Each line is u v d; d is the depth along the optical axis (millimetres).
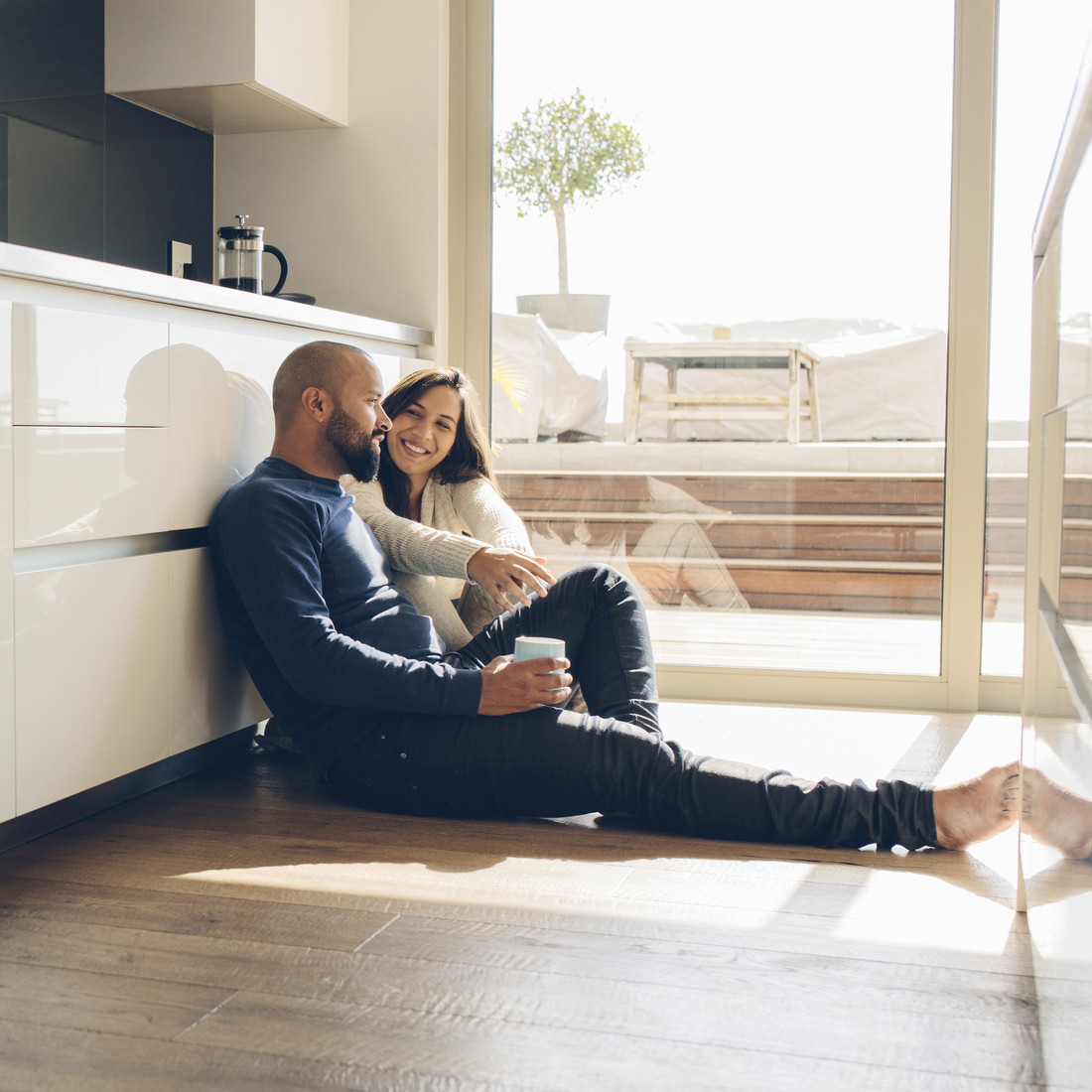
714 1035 1139
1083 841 994
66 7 2527
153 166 2779
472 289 2986
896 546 2768
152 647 1794
